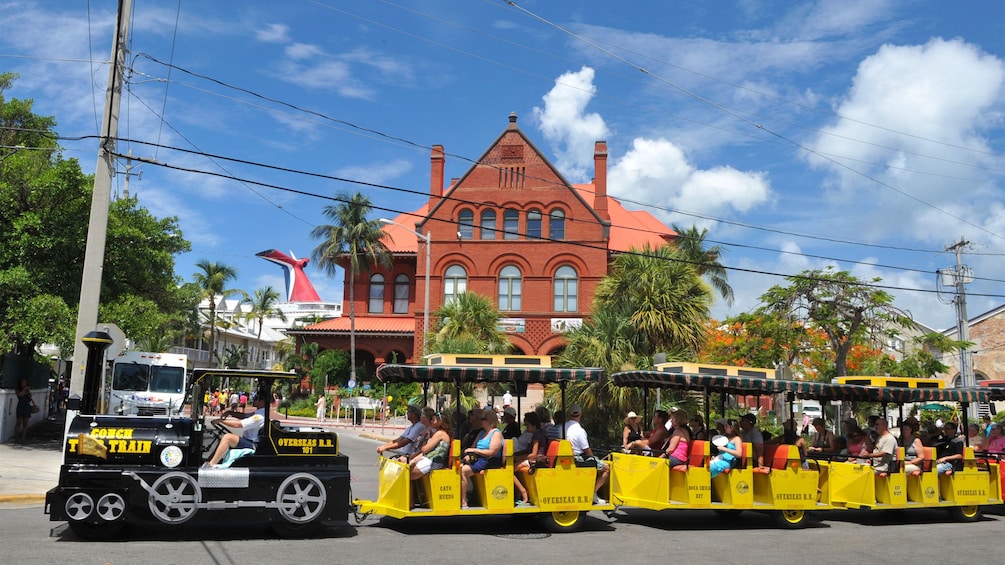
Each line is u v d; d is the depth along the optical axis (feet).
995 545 34.83
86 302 52.19
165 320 75.31
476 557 29.40
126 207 76.74
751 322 85.71
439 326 104.99
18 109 92.07
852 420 44.50
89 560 26.84
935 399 43.86
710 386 40.42
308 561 27.81
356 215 147.84
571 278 135.03
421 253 138.41
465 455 36.27
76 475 30.37
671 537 35.60
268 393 33.60
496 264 136.36
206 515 31.32
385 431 109.70
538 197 136.56
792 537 36.35
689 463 38.78
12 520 34.96
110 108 53.26
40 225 67.31
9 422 73.72
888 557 31.53
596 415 73.26
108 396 78.48
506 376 37.27
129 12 54.03
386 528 35.81
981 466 44.27
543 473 35.76
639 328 77.56
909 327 81.20
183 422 32.32
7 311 66.95
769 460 41.27
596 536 35.27
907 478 42.01
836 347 82.69
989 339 139.85
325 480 32.71
